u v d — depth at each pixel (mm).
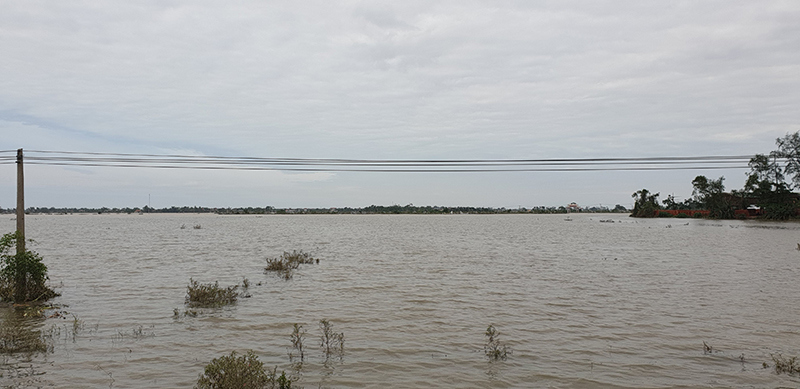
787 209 102188
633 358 11242
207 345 12133
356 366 10672
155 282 21688
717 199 123125
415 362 10961
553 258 33062
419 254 36281
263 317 15039
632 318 15016
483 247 43469
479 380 9906
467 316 15312
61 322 14359
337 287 20531
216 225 109688
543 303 17266
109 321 14469
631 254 35938
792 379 9875
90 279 22531
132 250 38812
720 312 15781
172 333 13172
